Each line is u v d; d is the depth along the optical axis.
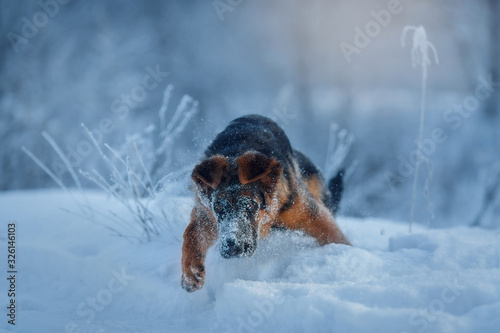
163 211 9.26
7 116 26.66
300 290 5.90
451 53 37.91
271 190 7.32
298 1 38.47
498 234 9.12
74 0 34.72
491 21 35.38
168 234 9.45
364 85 39.78
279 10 39.38
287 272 7.17
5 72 28.88
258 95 39.12
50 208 11.57
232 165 7.21
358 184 27.59
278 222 7.94
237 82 38.84
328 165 13.47
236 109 37.16
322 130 36.94
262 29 39.94
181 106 12.18
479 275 5.91
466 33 35.69
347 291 5.67
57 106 29.25
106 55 32.88
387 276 6.71
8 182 23.94
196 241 7.39
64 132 27.70
